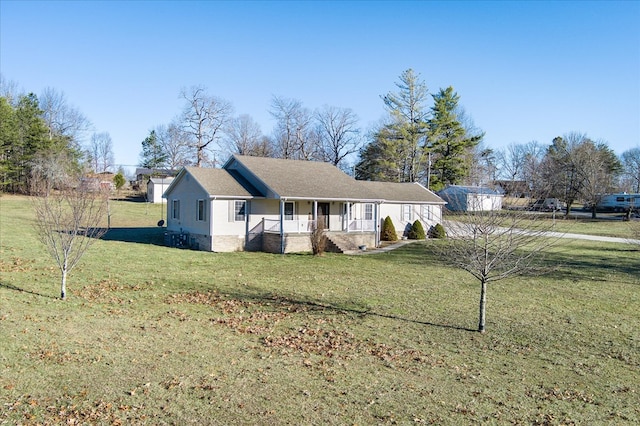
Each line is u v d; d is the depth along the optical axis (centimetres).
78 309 1180
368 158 5847
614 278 1850
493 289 1606
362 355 918
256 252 2538
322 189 2795
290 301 1379
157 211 4938
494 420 643
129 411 627
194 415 623
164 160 7931
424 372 830
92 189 2238
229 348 930
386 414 649
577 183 5312
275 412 642
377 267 2055
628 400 729
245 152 6438
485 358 920
